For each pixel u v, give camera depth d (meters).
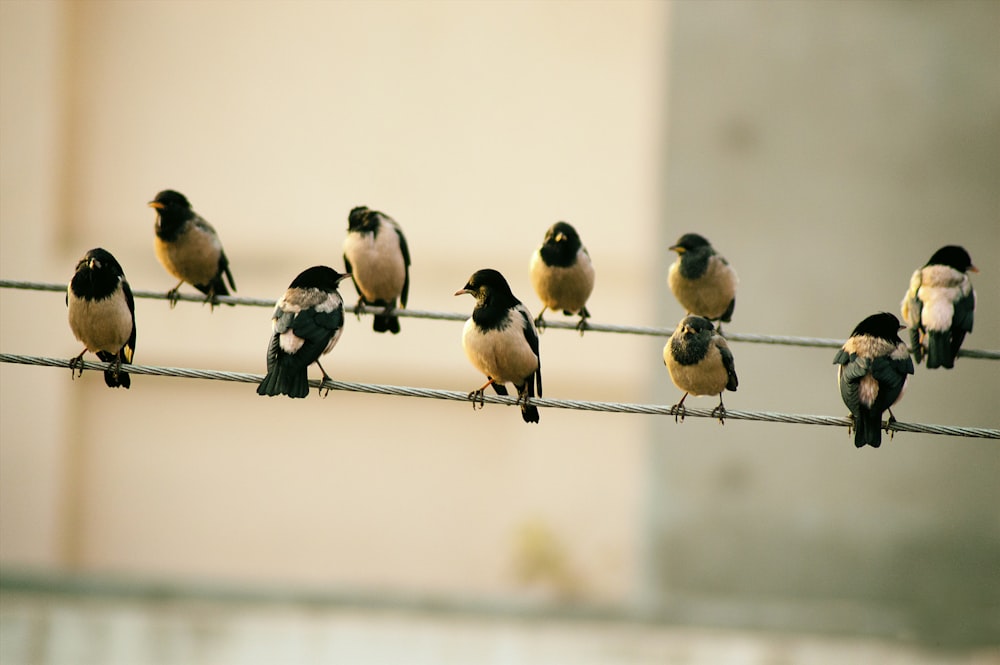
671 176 19.62
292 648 19.39
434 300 19.84
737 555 19.88
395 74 20.09
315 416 20.17
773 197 19.58
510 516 20.09
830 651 19.30
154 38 20.00
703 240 11.77
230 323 19.73
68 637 19.41
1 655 19.25
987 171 19.55
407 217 19.95
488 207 19.89
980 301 19.69
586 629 19.30
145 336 19.67
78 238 19.67
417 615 19.47
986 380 19.91
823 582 19.86
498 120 19.94
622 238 19.64
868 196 19.58
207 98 20.02
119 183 19.80
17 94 19.41
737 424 19.91
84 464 19.98
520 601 19.42
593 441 20.03
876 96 19.59
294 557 20.12
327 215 20.03
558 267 11.48
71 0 19.77
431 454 20.16
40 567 19.61
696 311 11.92
